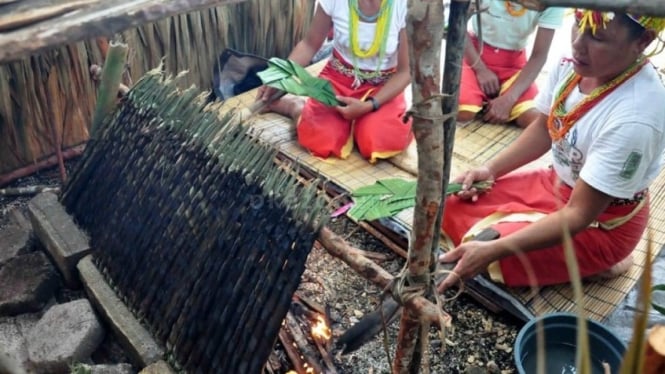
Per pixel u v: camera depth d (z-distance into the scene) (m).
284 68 2.24
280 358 1.66
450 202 1.91
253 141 1.47
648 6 0.68
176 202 1.57
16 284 1.76
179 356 1.48
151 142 1.68
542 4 0.75
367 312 1.85
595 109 1.49
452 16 0.83
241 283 1.37
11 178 2.33
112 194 1.75
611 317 1.76
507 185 1.89
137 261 1.62
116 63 1.74
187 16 2.43
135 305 1.62
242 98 2.70
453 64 0.86
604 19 1.31
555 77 1.72
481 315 1.84
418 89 0.84
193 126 1.60
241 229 1.40
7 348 1.64
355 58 2.30
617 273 1.83
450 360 1.70
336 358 1.68
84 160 1.86
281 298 1.29
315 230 1.27
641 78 1.42
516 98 2.49
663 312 1.30
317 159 2.37
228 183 1.46
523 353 1.53
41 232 1.88
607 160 1.44
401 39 2.24
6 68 2.04
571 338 1.58
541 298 1.76
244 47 2.76
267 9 2.69
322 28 2.38
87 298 1.80
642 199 1.63
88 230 1.82
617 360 1.51
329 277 1.97
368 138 2.30
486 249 1.53
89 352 1.63
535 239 1.54
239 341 1.35
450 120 0.91
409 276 1.08
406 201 1.53
